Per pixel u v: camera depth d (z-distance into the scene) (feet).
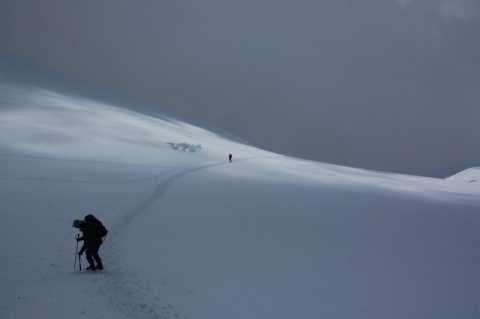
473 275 55.42
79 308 32.07
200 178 115.96
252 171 145.28
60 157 110.11
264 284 43.80
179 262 47.88
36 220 57.77
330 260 55.98
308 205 97.81
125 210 70.90
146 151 143.54
